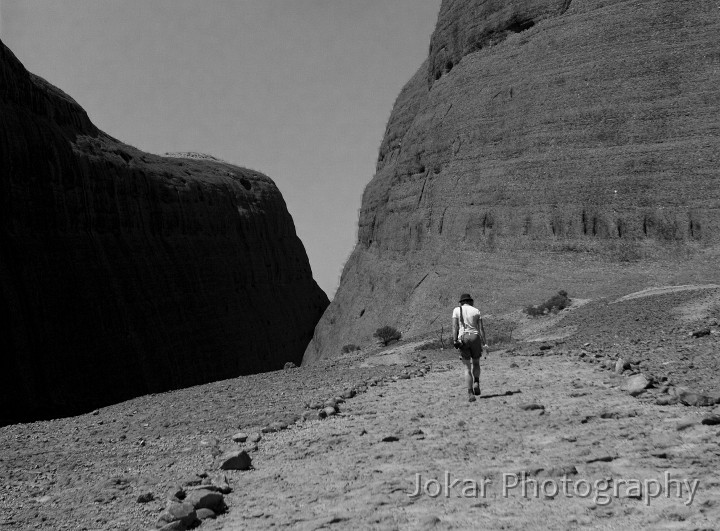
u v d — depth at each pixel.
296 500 5.72
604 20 40.47
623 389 9.14
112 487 6.75
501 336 24.30
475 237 42.28
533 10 45.97
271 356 106.50
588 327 21.22
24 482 7.41
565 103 39.69
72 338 65.31
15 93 67.94
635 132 36.41
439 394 11.04
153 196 91.50
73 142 76.88
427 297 44.03
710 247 32.16
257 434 8.77
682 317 18.22
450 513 4.88
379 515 4.93
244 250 113.50
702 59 35.94
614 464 5.71
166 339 80.56
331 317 68.31
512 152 41.84
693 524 4.13
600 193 36.38
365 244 64.75
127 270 78.75
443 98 51.25
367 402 10.95
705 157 33.75
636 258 34.03
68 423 12.07
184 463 7.68
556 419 7.71
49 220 67.81
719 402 7.46
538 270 37.25
